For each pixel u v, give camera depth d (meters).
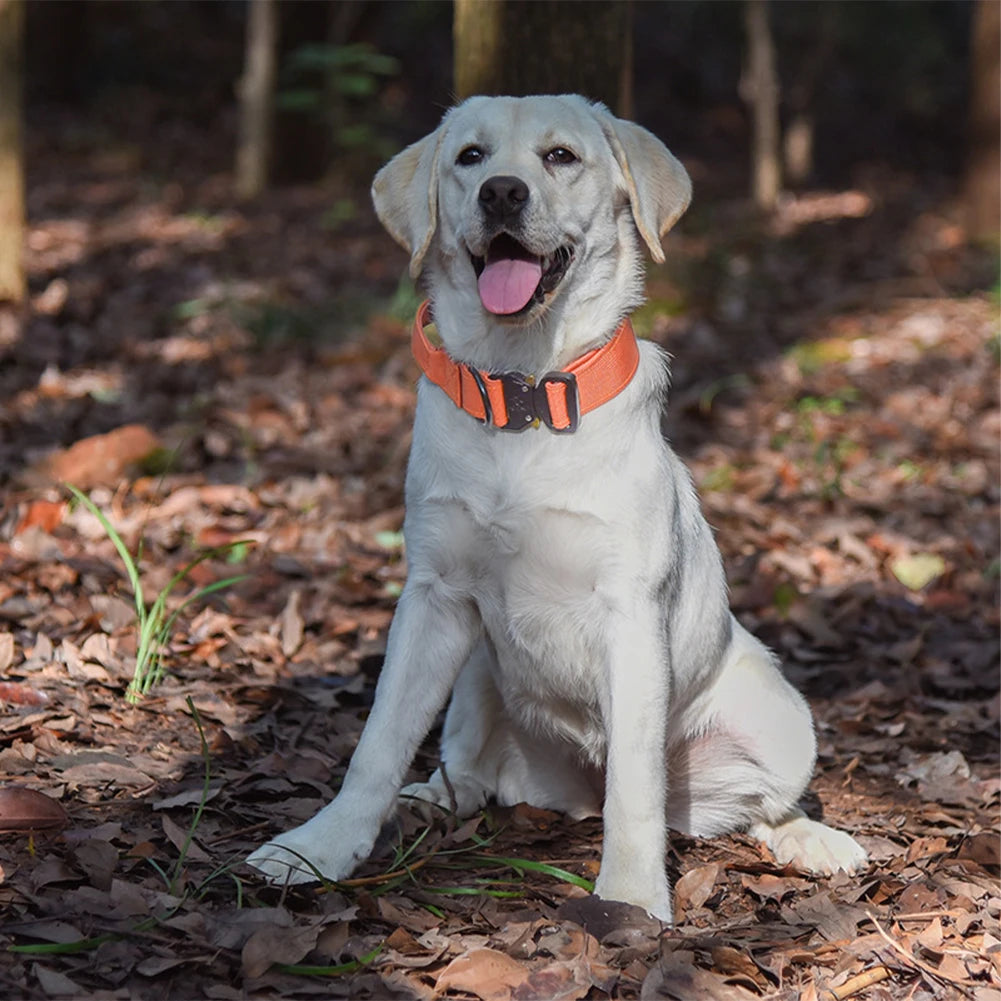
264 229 15.45
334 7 18.91
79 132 22.08
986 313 12.08
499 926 3.27
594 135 3.64
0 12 9.68
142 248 13.78
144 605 5.25
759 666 4.09
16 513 5.98
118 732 4.17
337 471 7.18
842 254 15.25
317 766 4.08
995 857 3.88
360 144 18.92
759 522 6.95
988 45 15.60
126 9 27.23
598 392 3.48
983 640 5.87
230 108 25.55
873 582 6.29
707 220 17.03
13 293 10.11
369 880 3.39
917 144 27.27
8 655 4.52
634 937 3.20
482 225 3.46
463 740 4.11
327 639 5.30
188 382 8.63
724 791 4.09
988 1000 3.13
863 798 4.46
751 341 10.93
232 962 2.97
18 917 3.04
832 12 21.58
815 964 3.23
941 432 8.63
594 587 3.56
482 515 3.53
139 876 3.32
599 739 3.90
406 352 9.52
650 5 30.20
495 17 5.70
